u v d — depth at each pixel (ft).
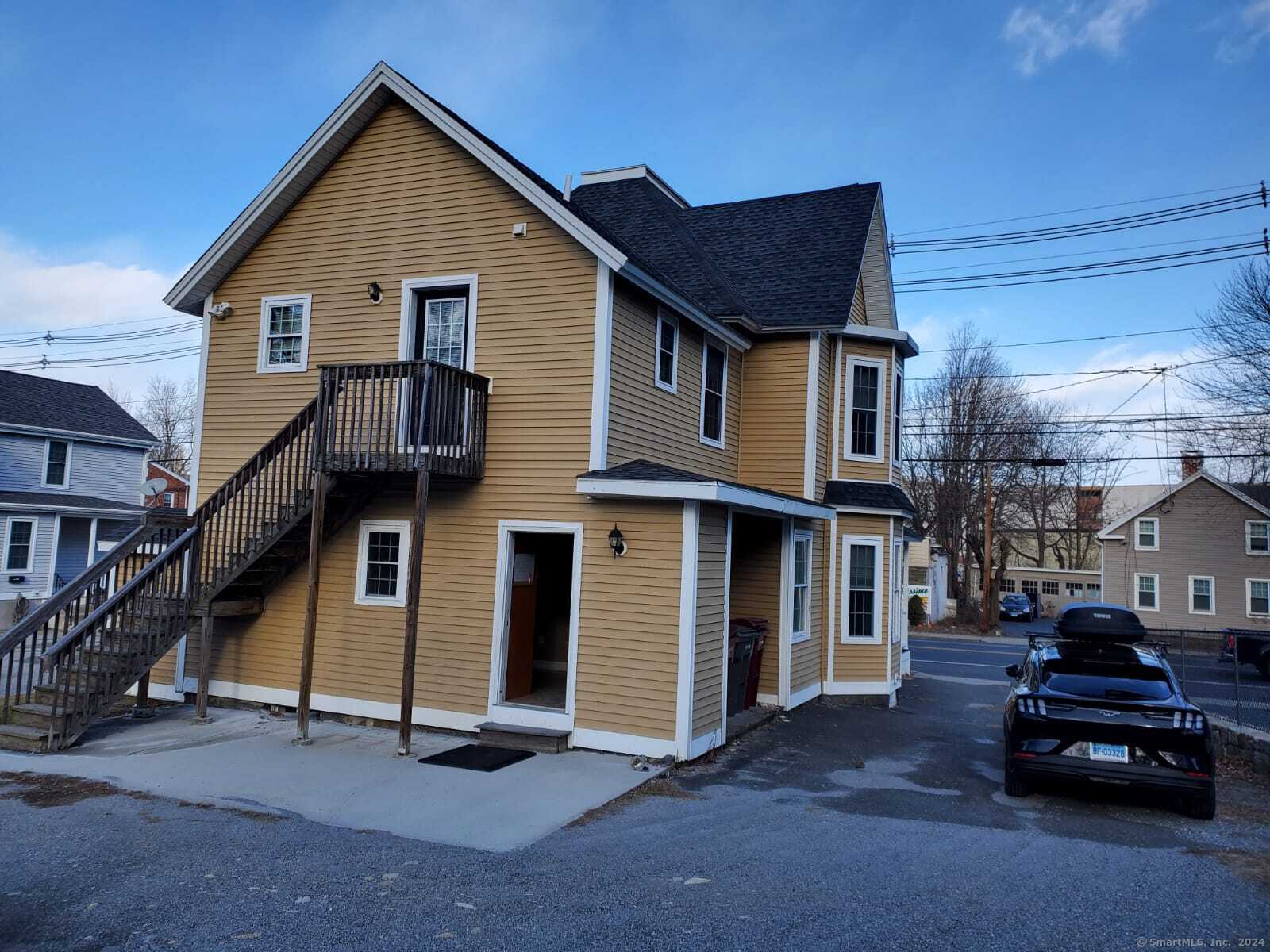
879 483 48.24
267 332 39.11
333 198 38.32
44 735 29.40
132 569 36.60
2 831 21.16
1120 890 18.61
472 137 34.86
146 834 21.18
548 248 34.06
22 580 85.46
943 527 133.39
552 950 15.29
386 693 34.83
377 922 16.33
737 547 43.01
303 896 17.52
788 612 41.65
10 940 15.31
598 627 31.42
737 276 50.37
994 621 123.65
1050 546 202.80
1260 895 18.45
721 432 43.91
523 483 33.37
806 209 55.93
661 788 26.84
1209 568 115.85
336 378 32.42
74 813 22.70
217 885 17.99
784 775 29.40
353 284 37.52
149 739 31.58
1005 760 28.37
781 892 18.15
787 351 46.06
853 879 19.02
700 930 16.19
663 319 37.83
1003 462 91.40
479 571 33.76
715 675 32.37
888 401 48.83
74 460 94.84
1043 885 18.81
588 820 23.27
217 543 35.27
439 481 34.81
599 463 32.32
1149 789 25.48
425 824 22.47
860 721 40.70
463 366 35.27
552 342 33.60
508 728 31.55
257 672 37.45
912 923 16.63
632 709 30.63
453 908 17.06
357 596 35.73
